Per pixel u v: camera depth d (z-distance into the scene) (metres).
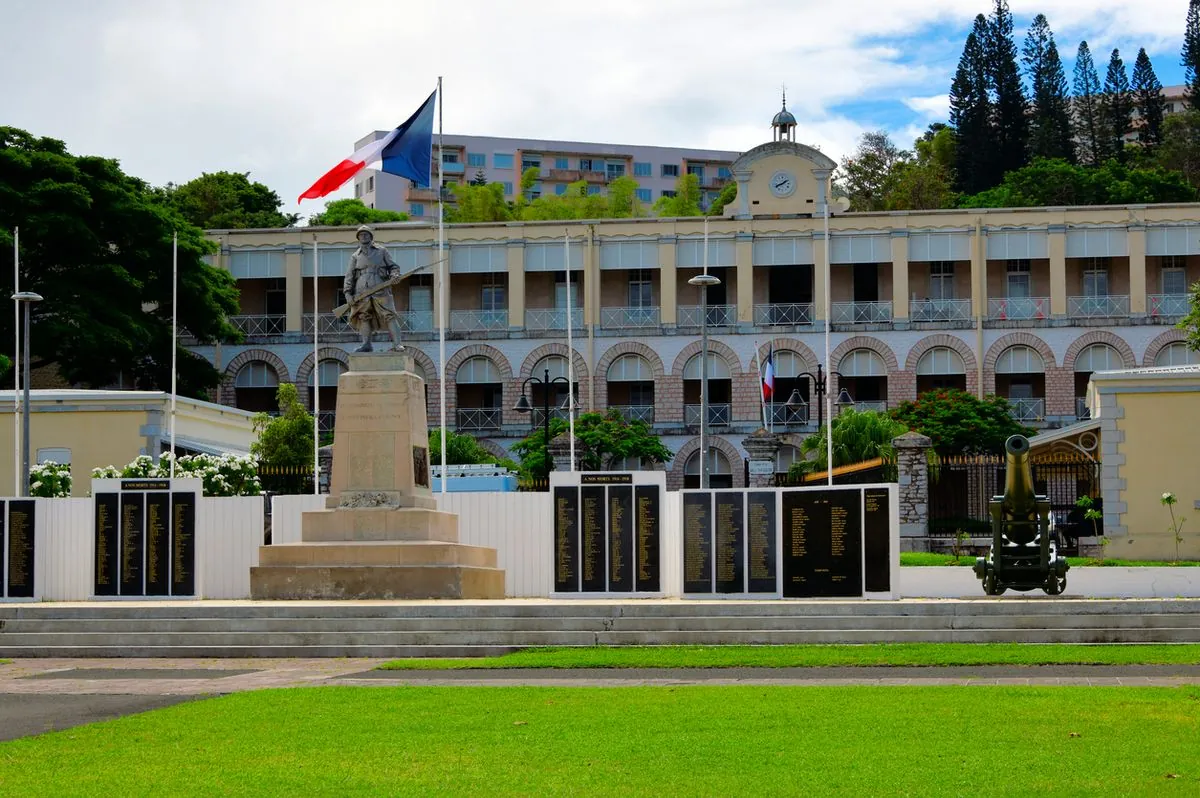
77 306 60.97
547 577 34.28
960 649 23.92
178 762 15.66
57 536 33.81
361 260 32.81
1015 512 29.92
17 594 32.72
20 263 61.84
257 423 53.53
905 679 21.41
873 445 47.56
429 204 125.31
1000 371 70.25
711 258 72.00
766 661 23.05
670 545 31.70
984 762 15.16
